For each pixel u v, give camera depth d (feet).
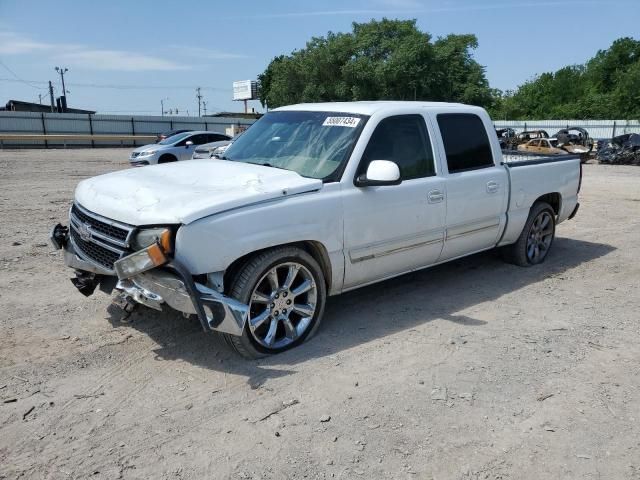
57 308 15.94
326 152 14.61
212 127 159.33
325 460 9.33
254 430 10.14
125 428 10.14
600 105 211.61
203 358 12.94
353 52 142.92
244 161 15.80
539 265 21.81
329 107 16.31
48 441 9.70
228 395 11.34
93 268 13.00
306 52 149.18
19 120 131.95
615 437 10.18
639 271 21.30
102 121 142.92
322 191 13.48
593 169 75.77
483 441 9.97
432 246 16.51
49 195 39.37
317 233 13.28
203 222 11.42
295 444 9.75
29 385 11.58
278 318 13.19
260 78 233.14
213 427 10.21
